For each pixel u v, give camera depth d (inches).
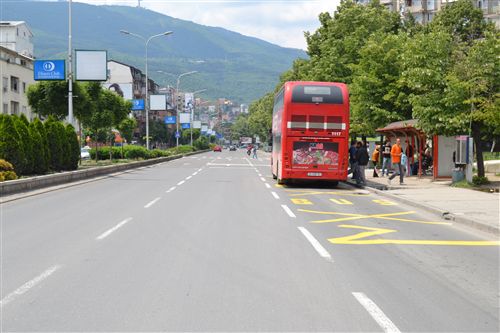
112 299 256.7
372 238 448.1
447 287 289.6
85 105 1659.7
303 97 949.2
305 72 2101.4
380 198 826.2
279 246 400.8
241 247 394.0
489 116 908.0
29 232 457.7
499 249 409.1
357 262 349.7
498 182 1013.8
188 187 968.3
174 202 709.9
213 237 436.1
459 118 936.3
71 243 406.0
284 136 955.3
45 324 220.4
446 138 1115.3
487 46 952.9
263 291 273.0
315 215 596.4
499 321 230.8
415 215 622.5
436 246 417.4
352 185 1095.6
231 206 670.5
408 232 489.4
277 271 318.3
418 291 279.3
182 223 515.2
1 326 217.8
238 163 2237.9
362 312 239.9
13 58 2765.7
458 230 509.4
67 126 1347.2
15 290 272.2
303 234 459.2
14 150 981.8
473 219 538.9
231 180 1176.8
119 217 556.4
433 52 1026.7
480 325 225.0
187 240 421.1
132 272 312.3
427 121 983.0
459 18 2159.2
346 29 1895.9
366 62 1503.4
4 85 2630.4
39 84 1609.3
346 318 231.0
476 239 455.8
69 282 288.7
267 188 971.9
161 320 225.9
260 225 509.0
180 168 1754.4
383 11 2016.5
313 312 239.0
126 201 719.1
